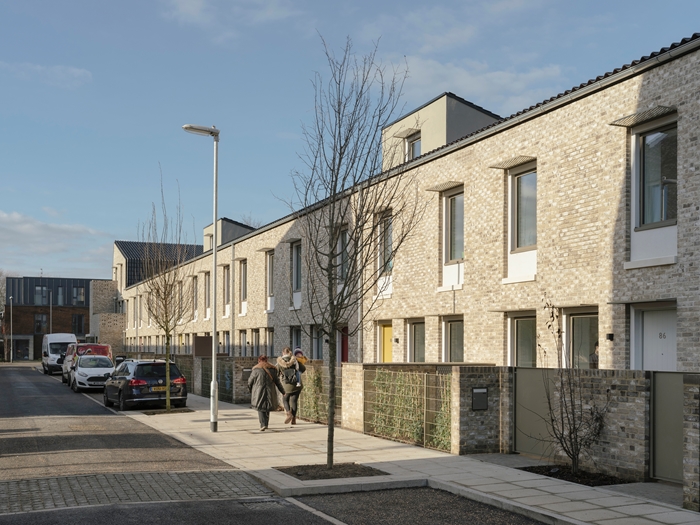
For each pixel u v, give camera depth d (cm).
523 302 1583
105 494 908
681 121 1214
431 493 941
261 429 1580
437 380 1302
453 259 1878
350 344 2297
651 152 1305
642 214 1312
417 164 1975
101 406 2248
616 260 1338
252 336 3338
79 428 1627
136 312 5944
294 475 1020
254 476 1029
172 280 2530
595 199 1395
